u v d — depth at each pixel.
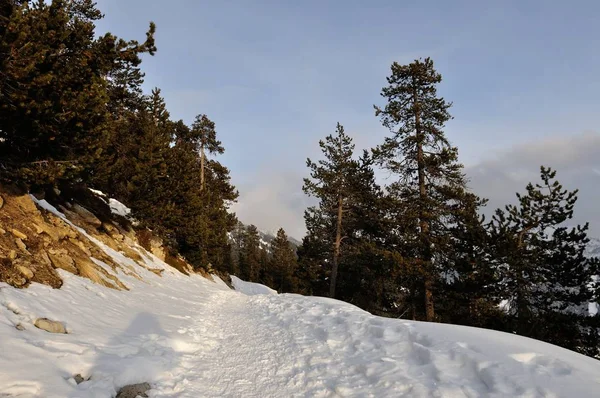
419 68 20.95
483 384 4.66
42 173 7.62
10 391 3.47
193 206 22.45
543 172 16.47
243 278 62.56
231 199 38.47
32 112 6.93
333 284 25.77
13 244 6.84
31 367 3.96
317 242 30.03
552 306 15.73
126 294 9.34
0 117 6.89
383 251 19.70
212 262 29.55
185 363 5.89
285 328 8.71
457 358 5.39
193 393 4.79
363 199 25.84
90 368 4.50
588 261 15.38
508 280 16.38
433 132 20.41
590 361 5.50
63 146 8.16
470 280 16.23
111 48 8.84
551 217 16.03
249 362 6.23
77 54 8.16
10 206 7.89
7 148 8.05
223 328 9.00
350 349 6.66
